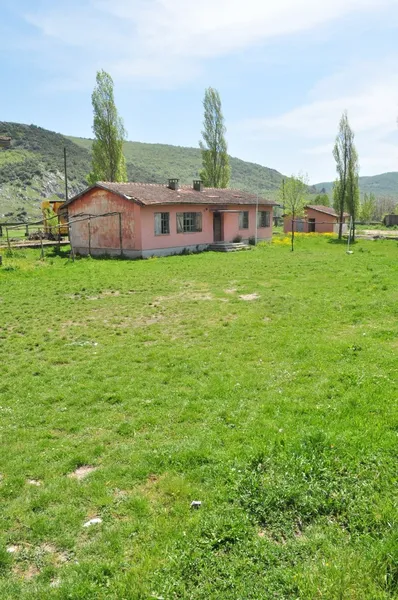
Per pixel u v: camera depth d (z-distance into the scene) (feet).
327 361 24.66
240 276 57.62
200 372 24.13
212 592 10.14
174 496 13.55
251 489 13.37
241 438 16.53
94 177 137.18
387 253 85.40
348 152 124.26
